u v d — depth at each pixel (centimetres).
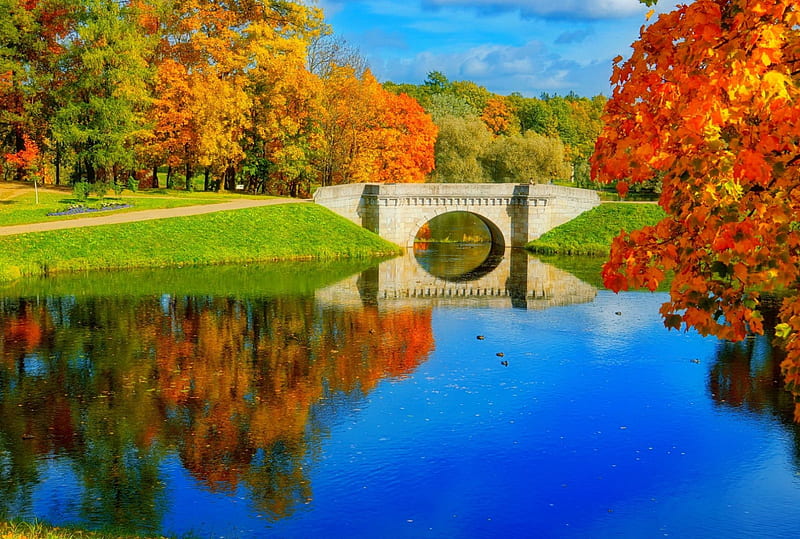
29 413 2353
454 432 2242
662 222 894
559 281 4900
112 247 5053
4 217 5353
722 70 760
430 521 1752
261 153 7269
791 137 811
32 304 3825
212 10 6862
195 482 1923
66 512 1745
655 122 802
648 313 3844
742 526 1745
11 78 5828
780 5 754
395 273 5125
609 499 1859
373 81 7600
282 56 6781
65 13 6150
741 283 858
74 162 6506
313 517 1759
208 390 2602
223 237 5541
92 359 2927
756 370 2817
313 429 2267
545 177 8769
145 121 6297
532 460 2062
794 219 829
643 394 2567
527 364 2908
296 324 3566
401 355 3044
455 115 9650
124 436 2195
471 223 8688
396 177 7681
